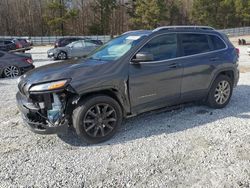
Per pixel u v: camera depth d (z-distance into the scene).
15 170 3.41
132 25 54.69
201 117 5.12
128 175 3.27
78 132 3.98
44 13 50.62
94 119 4.07
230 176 3.21
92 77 3.99
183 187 3.03
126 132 4.49
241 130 4.50
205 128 4.60
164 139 4.20
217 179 3.16
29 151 3.90
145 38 4.52
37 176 3.27
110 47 4.83
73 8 50.09
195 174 3.26
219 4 57.03
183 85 4.92
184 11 61.31
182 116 5.19
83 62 4.48
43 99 3.86
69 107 3.98
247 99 6.36
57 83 3.77
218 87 5.52
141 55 4.23
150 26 51.38
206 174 3.26
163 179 3.18
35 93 3.82
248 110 5.52
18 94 4.41
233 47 5.82
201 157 3.65
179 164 3.49
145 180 3.16
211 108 5.61
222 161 3.54
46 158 3.69
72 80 3.87
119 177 3.23
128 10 56.78
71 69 4.08
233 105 5.88
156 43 4.61
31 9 54.09
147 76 4.43
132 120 5.01
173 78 4.74
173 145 4.00
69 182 3.15
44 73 4.06
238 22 60.03
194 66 5.00
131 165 3.48
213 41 5.46
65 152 3.86
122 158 3.66
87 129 4.02
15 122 5.05
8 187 3.06
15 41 22.70
